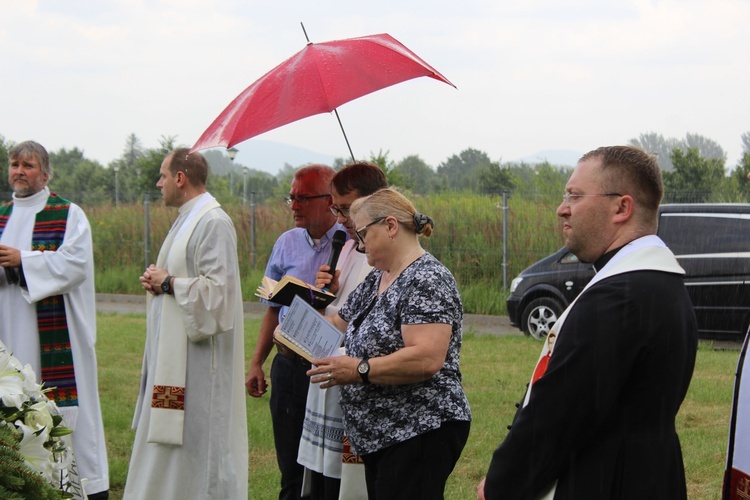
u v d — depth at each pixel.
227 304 4.91
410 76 4.18
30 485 2.81
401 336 3.54
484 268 15.29
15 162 5.80
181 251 4.98
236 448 5.06
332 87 4.09
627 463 2.58
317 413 4.20
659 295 2.58
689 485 5.69
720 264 11.01
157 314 5.04
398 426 3.52
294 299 3.79
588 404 2.56
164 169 5.14
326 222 4.82
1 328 5.65
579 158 2.87
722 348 11.23
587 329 2.58
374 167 4.29
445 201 16.25
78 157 49.66
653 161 2.77
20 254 5.55
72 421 5.62
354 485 4.05
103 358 10.27
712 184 18.38
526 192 16.72
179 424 4.90
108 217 19.59
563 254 12.21
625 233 2.75
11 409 3.02
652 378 2.57
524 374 9.16
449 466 3.55
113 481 6.01
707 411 7.57
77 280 5.68
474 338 11.92
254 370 5.18
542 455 2.62
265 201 19.23
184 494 4.94
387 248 3.66
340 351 3.84
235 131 4.07
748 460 3.02
